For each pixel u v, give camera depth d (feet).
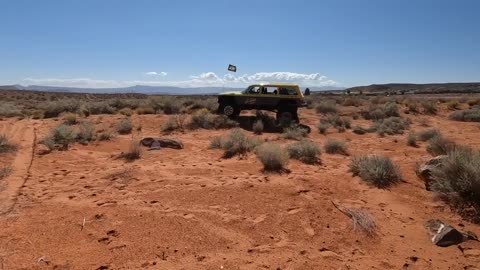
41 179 27.17
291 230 18.56
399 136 54.75
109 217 19.58
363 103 106.63
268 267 14.85
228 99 67.10
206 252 15.99
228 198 23.00
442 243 17.12
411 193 24.13
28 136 46.09
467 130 60.90
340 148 40.40
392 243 17.38
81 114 70.28
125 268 14.40
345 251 16.56
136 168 30.73
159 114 72.90
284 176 28.40
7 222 18.54
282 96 64.59
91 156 36.19
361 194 24.26
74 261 14.78
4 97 153.58
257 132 57.00
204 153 38.27
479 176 20.53
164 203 21.99
